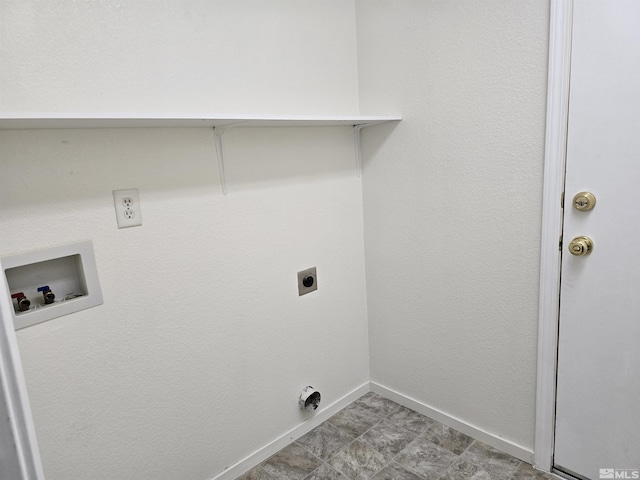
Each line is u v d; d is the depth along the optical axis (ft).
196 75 4.53
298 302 5.87
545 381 4.94
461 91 5.04
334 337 6.46
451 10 4.95
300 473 5.43
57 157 3.70
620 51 3.85
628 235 4.09
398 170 5.93
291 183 5.56
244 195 5.08
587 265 4.39
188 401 4.85
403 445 5.82
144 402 4.49
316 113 5.71
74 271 4.02
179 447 4.85
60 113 3.09
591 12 3.94
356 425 6.32
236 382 5.29
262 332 5.49
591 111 4.10
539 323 4.85
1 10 3.32
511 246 4.95
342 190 6.21
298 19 5.39
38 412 3.79
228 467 5.35
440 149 5.39
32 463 1.72
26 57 3.47
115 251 4.12
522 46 4.46
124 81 4.03
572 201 4.37
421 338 6.21
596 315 4.43
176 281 4.59
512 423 5.41
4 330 1.63
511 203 4.85
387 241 6.32
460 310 5.63
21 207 3.55
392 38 5.61
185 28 4.40
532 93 4.47
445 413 6.16
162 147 4.35
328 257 6.17
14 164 3.49
